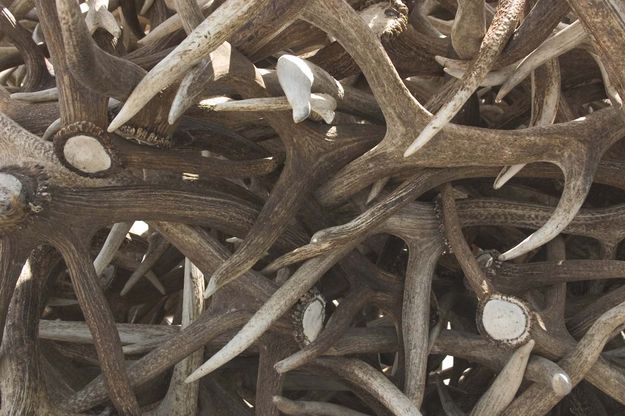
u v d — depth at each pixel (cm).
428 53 166
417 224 164
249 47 144
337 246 155
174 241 162
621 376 162
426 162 153
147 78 134
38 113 159
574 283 191
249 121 164
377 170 155
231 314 161
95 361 184
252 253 154
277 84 148
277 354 163
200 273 175
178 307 216
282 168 167
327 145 155
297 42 153
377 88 148
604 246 170
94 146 147
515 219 167
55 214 152
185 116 156
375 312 204
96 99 144
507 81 153
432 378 192
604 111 156
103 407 167
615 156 171
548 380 156
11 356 162
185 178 160
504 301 160
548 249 170
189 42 132
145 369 162
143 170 159
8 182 149
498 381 160
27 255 155
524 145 153
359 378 162
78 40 132
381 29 158
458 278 182
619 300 165
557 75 155
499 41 143
